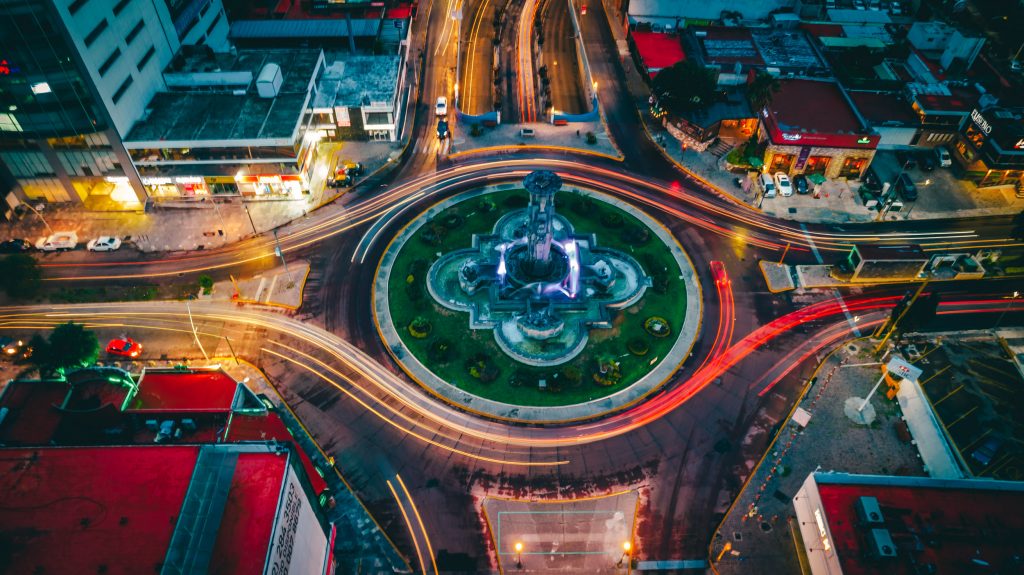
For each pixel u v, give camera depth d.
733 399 84.06
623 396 84.44
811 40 140.25
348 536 70.62
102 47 97.31
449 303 95.25
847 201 113.38
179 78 115.25
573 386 85.38
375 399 83.88
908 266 97.38
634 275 100.00
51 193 110.19
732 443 79.44
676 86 118.00
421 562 68.62
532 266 96.88
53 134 100.06
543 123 130.88
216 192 112.44
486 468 76.88
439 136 125.69
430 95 137.88
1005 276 99.94
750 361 88.62
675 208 112.06
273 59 124.69
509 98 137.62
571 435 80.19
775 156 115.94
